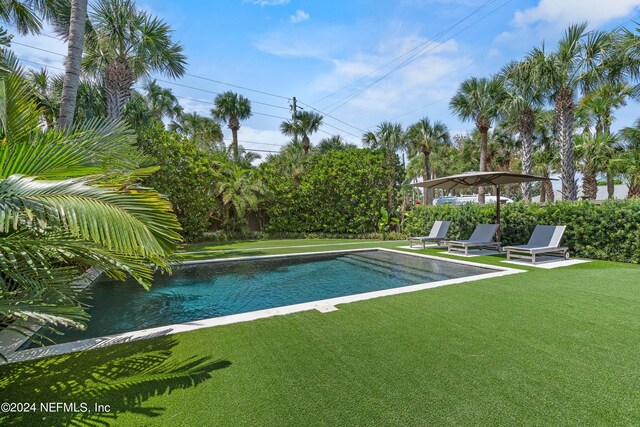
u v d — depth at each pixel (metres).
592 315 3.71
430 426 1.87
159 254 2.36
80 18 6.22
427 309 4.05
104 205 2.21
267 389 2.28
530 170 14.47
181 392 2.26
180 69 11.53
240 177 16.22
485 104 15.82
